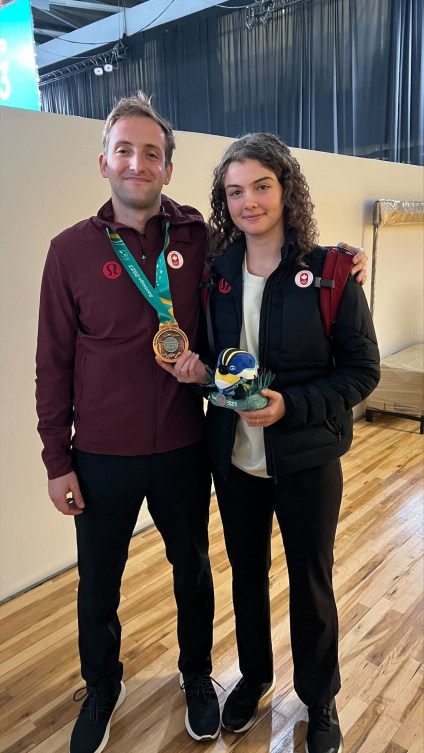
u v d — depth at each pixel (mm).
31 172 1955
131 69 8797
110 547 1404
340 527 2604
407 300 4477
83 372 1327
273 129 7422
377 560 2328
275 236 1239
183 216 1385
